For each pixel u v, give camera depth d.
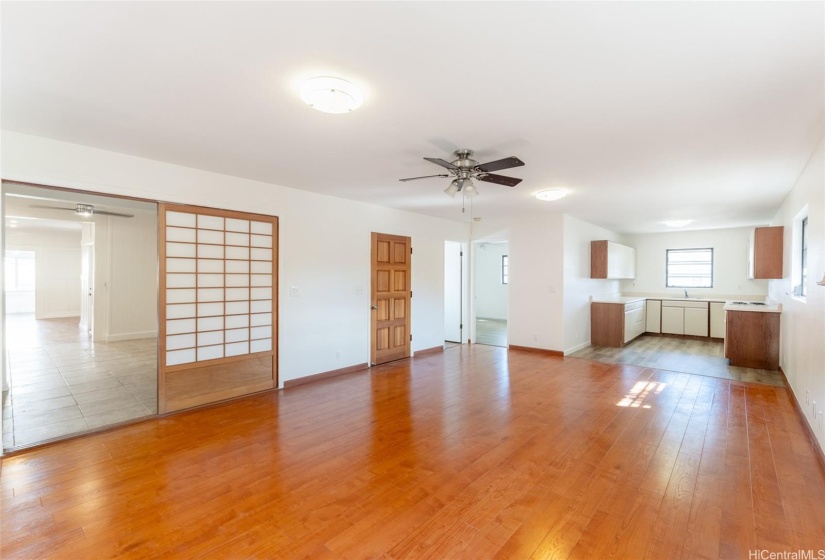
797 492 2.37
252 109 2.47
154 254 7.88
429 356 6.38
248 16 1.59
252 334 4.36
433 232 6.75
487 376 5.11
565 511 2.19
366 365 5.58
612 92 2.22
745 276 7.75
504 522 2.10
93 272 7.48
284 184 4.46
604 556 1.84
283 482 2.50
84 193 3.24
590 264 7.35
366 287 5.57
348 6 1.52
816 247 3.18
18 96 2.31
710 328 7.81
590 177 4.01
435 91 2.22
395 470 2.66
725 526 2.05
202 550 1.89
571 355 6.41
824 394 2.77
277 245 4.53
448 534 2.00
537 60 1.90
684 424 3.45
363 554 1.86
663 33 1.68
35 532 2.01
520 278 6.88
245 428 3.39
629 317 7.49
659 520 2.11
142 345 6.98
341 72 2.02
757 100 2.30
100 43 1.78
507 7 1.52
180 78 2.10
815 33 1.66
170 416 3.68
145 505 2.25
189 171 3.80
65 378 4.89
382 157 3.43
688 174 3.88
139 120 2.65
